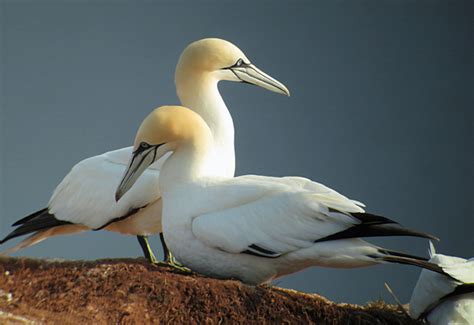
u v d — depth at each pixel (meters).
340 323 13.80
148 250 16.83
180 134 14.87
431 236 13.41
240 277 14.45
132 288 13.16
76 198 17.02
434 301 14.37
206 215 14.31
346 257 13.84
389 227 13.62
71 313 12.49
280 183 14.52
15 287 12.70
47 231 17.66
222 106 17.30
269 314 13.53
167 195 14.91
